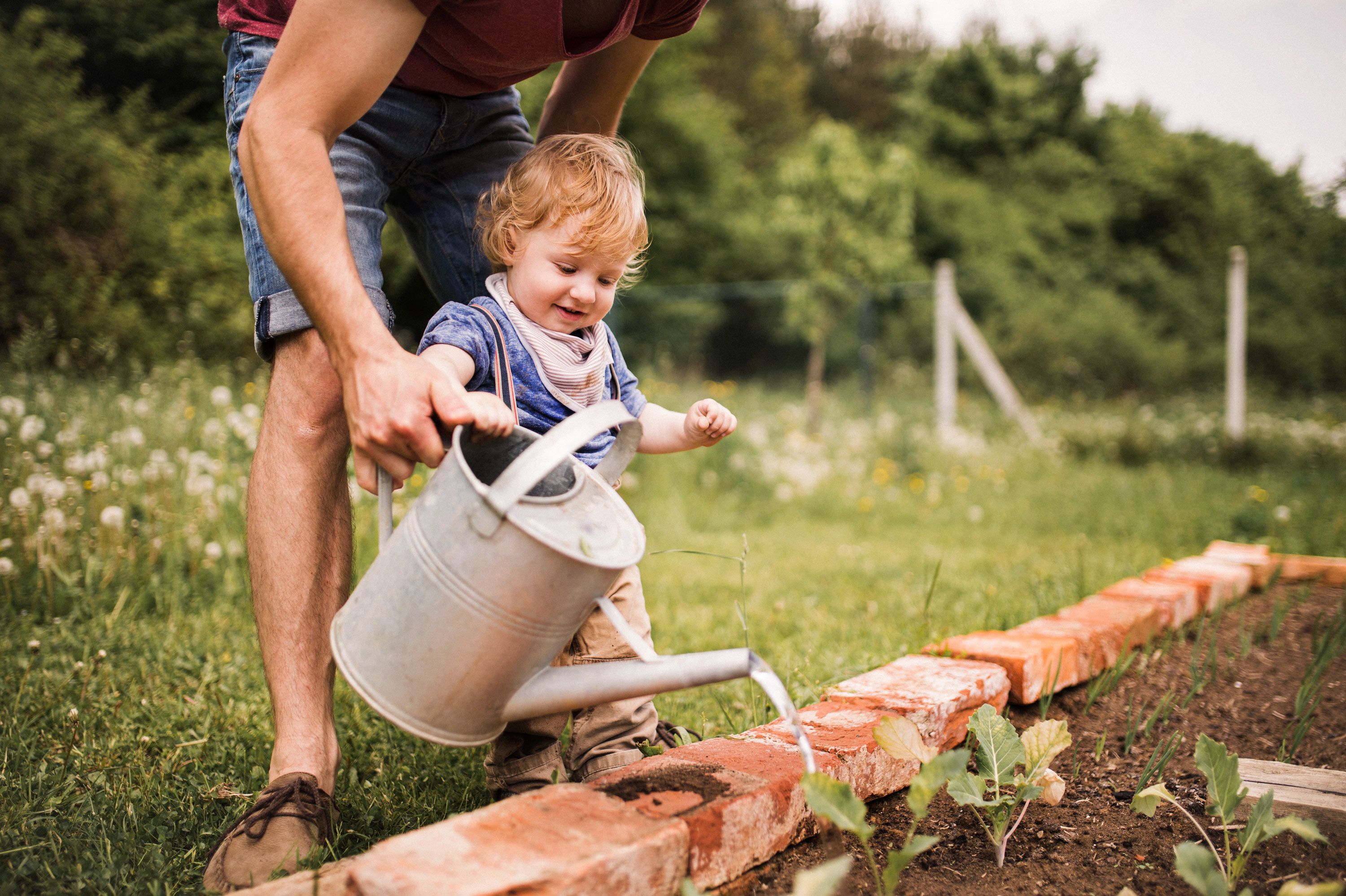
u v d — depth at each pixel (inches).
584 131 83.4
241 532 148.5
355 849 59.2
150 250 299.1
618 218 62.6
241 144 53.4
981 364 387.2
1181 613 115.6
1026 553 186.4
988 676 80.4
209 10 367.6
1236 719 86.5
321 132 53.2
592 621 63.9
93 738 78.4
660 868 46.4
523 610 46.9
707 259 761.0
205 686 94.4
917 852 49.3
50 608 116.2
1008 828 64.1
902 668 82.9
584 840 45.3
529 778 63.8
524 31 59.3
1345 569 146.1
